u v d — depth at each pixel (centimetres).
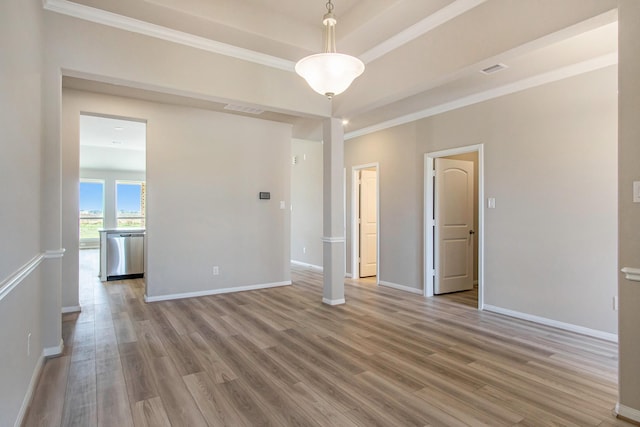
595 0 211
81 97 436
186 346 313
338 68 248
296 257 823
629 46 202
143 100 468
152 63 322
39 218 271
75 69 291
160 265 478
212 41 344
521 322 384
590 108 343
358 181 653
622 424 199
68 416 205
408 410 212
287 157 582
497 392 234
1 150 163
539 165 381
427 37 310
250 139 547
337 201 457
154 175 475
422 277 518
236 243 534
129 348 308
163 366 272
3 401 166
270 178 565
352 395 230
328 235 458
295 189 827
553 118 370
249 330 356
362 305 455
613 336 329
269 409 213
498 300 420
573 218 356
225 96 361
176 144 489
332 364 277
